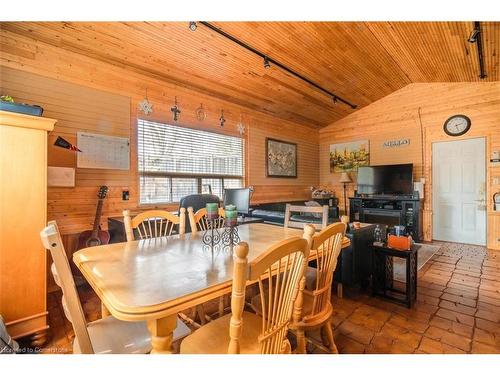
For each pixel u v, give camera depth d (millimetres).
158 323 970
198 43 3229
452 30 3281
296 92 4938
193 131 4324
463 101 4977
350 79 4789
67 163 3010
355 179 6512
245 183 5176
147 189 3729
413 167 5516
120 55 3232
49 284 2822
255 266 875
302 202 6375
